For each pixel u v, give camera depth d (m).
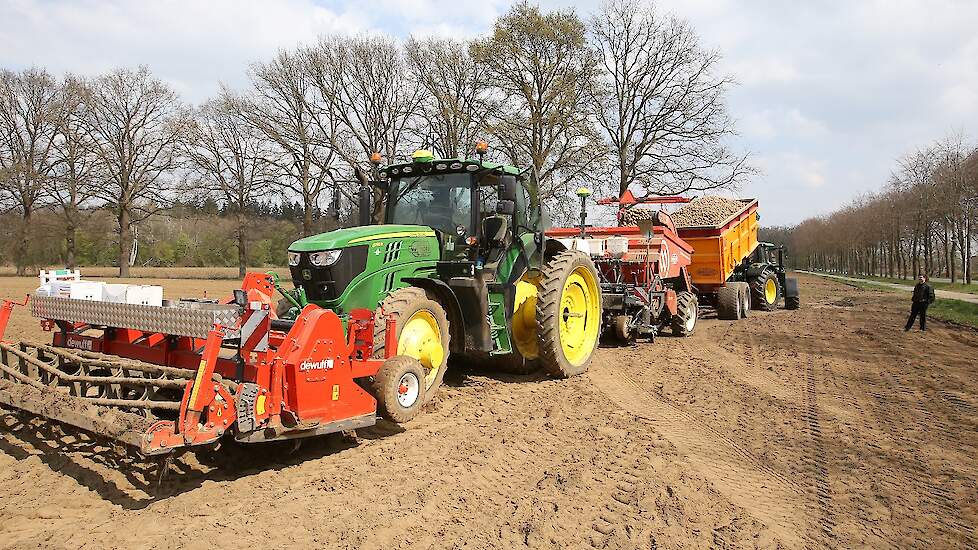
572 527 4.24
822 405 7.86
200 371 4.33
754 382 9.16
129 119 39.66
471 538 4.04
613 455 5.71
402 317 6.29
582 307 9.42
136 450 5.23
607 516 4.43
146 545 3.80
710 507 4.67
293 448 5.38
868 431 6.74
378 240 6.88
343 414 5.25
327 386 5.09
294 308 6.66
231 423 4.46
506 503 4.61
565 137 29.31
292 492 4.65
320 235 6.83
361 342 5.66
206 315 4.78
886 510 4.73
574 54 28.84
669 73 30.98
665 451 5.86
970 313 20.22
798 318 18.77
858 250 62.44
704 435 6.46
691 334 14.25
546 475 5.20
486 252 7.82
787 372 10.03
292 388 4.81
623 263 12.55
